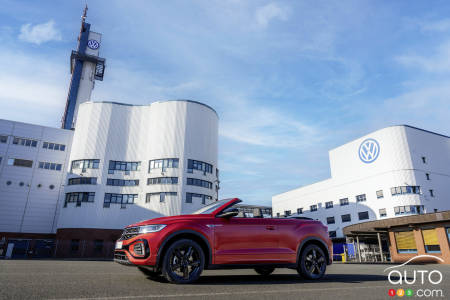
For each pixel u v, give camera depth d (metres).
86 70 65.44
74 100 62.22
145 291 3.33
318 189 53.78
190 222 4.51
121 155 42.34
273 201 66.50
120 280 4.39
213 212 4.84
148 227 4.39
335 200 49.59
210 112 45.16
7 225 40.25
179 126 41.94
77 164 41.47
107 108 43.78
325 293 3.43
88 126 42.84
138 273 5.82
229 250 4.60
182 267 4.30
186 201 39.03
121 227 39.31
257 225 4.98
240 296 3.13
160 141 41.69
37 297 2.80
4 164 41.91
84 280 4.31
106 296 2.95
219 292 3.38
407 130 41.66
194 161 41.22
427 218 21.78
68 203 39.66
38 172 43.62
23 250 39.50
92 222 38.62
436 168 41.94
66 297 2.85
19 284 3.66
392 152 41.31
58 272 5.88
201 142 42.66
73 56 64.44
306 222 5.54
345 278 5.47
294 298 3.07
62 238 38.03
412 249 23.88
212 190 42.34
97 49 68.00
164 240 4.24
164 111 43.00
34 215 42.00
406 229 24.67
